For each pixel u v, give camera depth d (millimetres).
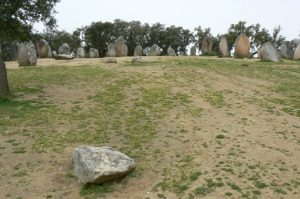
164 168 11320
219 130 14188
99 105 17594
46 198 9953
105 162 10602
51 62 33344
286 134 13883
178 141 13289
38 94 19078
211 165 11305
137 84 21297
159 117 15914
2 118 15406
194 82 21906
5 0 17406
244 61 32562
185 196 9703
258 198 9578
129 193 10078
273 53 33688
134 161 11219
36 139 13539
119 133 14258
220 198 9578
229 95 19406
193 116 15938
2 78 18141
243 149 12367
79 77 23188
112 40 73250
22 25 19125
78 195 10070
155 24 77250
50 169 11461
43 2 18766
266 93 20250
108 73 24266
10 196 10055
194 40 77812
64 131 14352
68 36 75000
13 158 12102
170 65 27328
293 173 10844
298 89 21344
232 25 73875
